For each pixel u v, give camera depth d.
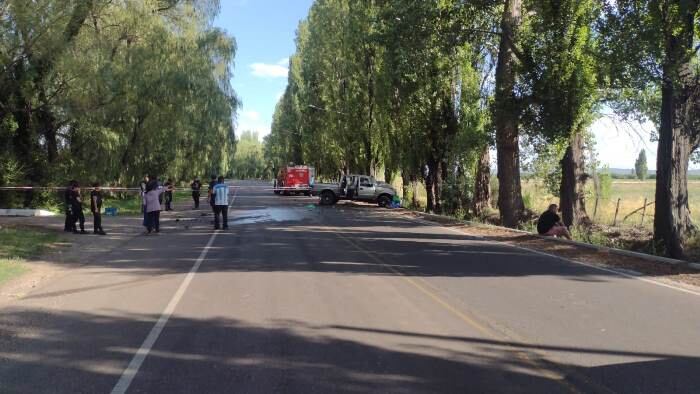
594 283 10.27
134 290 9.41
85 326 7.14
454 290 9.45
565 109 19.05
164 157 40.47
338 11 44.94
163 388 5.04
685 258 14.70
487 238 18.30
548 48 18.83
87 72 23.69
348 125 46.47
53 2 21.36
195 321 7.37
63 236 17.19
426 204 36.06
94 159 29.22
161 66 31.83
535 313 7.88
